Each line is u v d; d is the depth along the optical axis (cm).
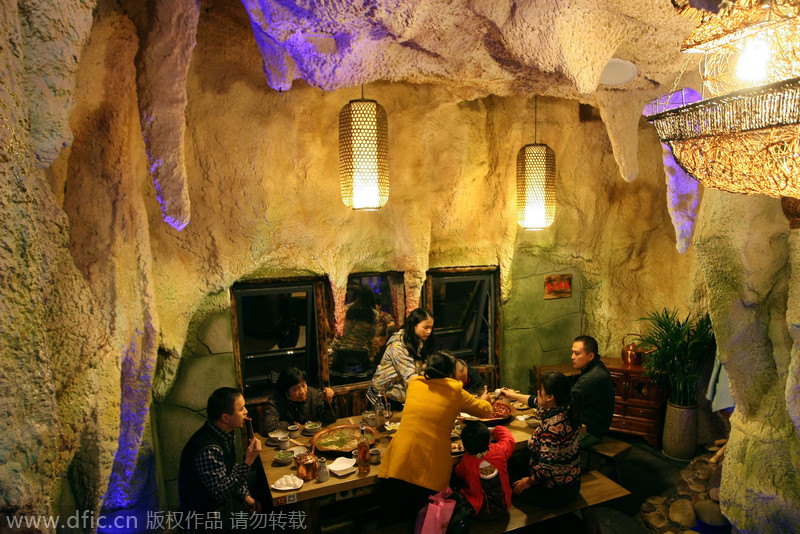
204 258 354
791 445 293
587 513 323
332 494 299
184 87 212
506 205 453
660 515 360
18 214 130
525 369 501
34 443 133
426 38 227
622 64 243
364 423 354
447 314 474
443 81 314
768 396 310
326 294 414
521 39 215
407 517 334
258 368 408
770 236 291
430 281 452
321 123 379
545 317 504
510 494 308
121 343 232
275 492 274
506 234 460
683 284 475
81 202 225
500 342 485
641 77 260
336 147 387
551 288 502
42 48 138
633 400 461
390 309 445
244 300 394
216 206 353
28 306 133
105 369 208
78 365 183
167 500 373
